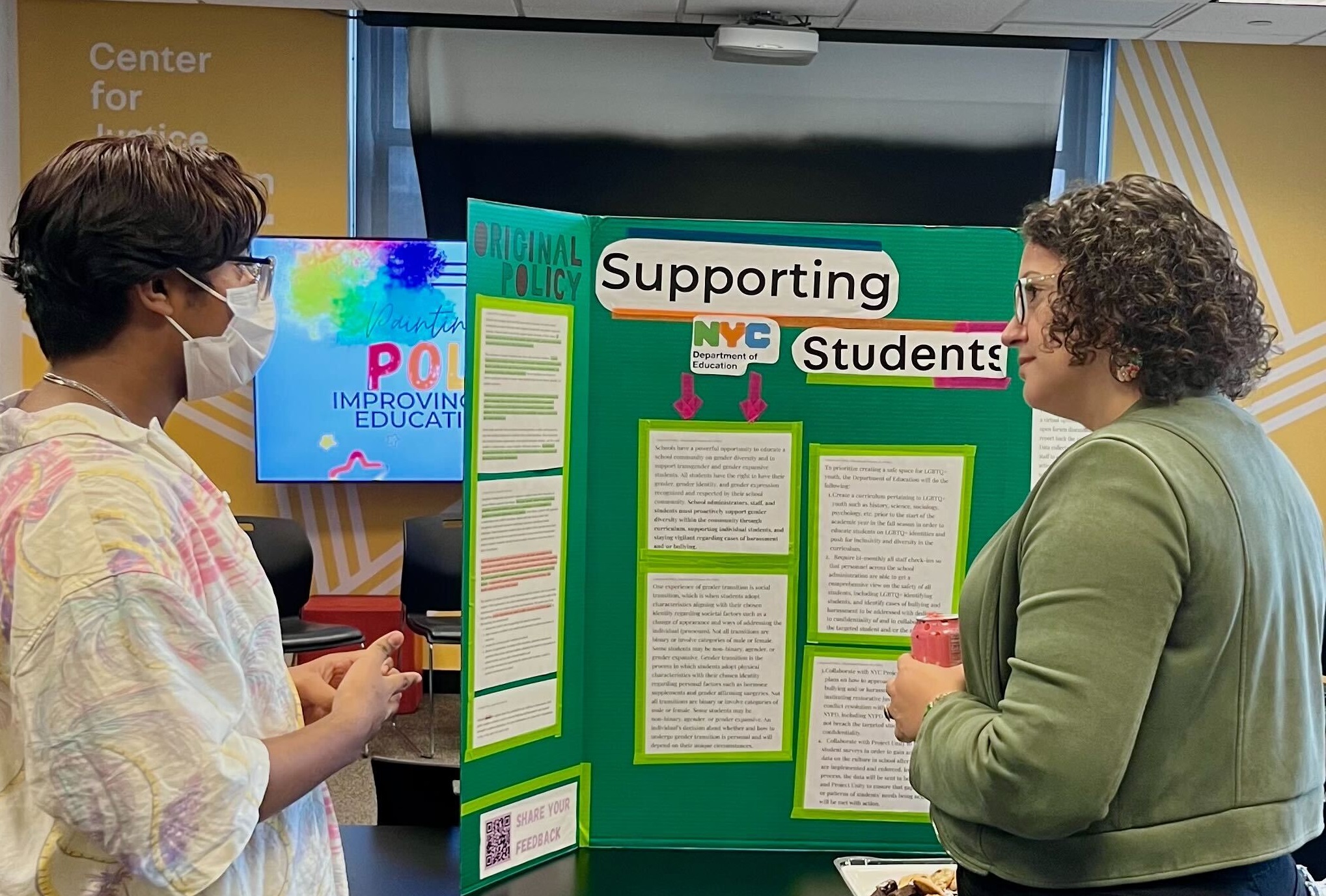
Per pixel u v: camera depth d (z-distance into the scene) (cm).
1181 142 549
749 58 496
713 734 175
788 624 175
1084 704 94
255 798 96
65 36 505
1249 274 109
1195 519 96
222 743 94
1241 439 105
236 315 106
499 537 156
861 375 172
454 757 445
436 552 443
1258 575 99
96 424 98
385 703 117
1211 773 99
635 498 172
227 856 93
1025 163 534
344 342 504
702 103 521
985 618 113
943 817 115
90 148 101
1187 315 103
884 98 526
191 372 107
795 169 529
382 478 513
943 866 169
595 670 174
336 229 523
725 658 175
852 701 176
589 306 169
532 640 163
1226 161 549
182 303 104
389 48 527
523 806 164
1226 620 97
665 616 173
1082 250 106
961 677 122
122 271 99
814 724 176
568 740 172
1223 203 552
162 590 92
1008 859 106
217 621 101
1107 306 104
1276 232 552
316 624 437
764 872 168
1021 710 98
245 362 110
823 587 175
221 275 106
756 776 177
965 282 172
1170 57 543
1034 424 174
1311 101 545
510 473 157
